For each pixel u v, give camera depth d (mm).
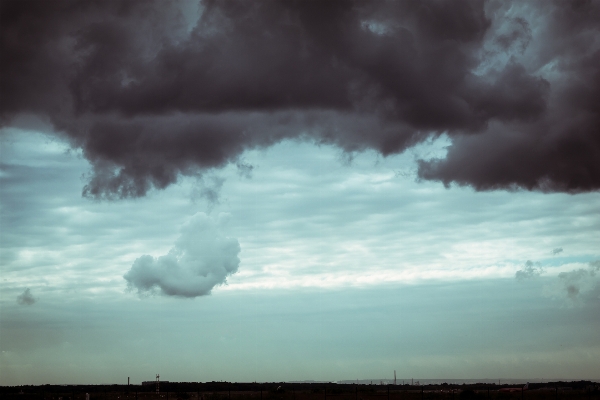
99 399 150625
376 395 142000
